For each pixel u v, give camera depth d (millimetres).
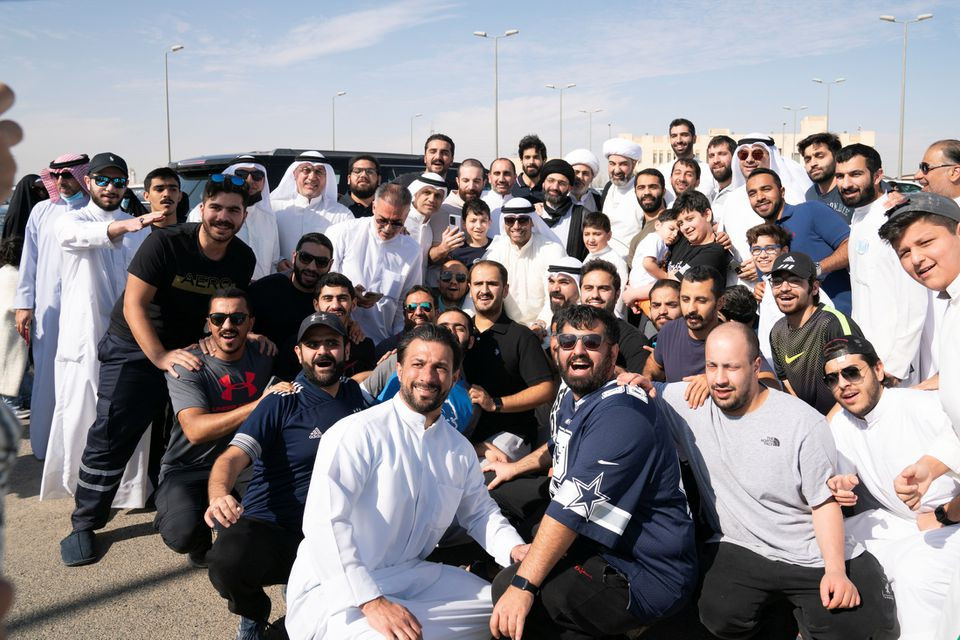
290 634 3031
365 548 3025
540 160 7867
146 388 4445
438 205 6238
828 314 4090
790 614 3480
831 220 5293
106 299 5070
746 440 3152
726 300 4160
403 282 5785
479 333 4629
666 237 5715
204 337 4574
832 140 6160
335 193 6633
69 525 4715
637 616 3002
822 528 3039
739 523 3211
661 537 3016
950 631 2174
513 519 4070
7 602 1088
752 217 5945
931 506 3297
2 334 6434
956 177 5168
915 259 2602
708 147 7176
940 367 2635
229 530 3330
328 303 4520
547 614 3025
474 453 3361
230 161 8008
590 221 6105
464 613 3025
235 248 4621
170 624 3551
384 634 2713
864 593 2975
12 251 6465
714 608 3170
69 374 4977
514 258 5957
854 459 3531
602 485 2895
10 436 1055
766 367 4031
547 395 4461
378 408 3111
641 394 3102
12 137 1019
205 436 3922
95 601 3775
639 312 5953
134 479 4934
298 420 3529
